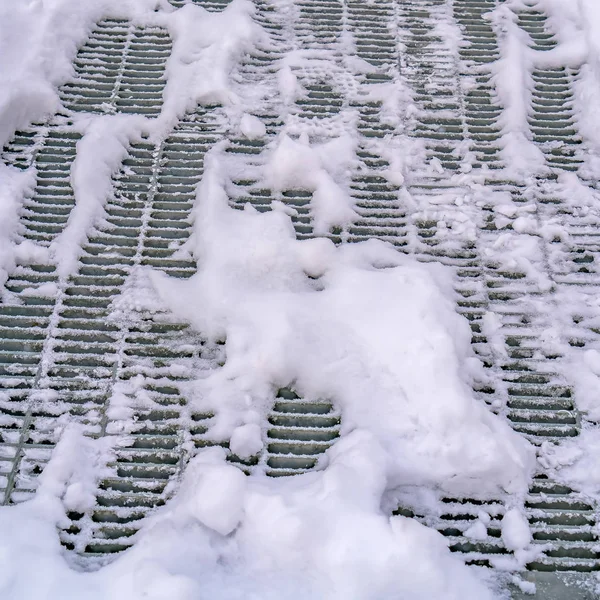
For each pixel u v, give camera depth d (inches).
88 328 75.9
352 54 104.0
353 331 73.7
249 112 95.8
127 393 71.1
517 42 103.9
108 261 81.5
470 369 72.6
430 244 84.0
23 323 76.0
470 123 96.4
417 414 68.3
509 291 79.9
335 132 93.8
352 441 66.0
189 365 73.2
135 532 63.0
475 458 65.3
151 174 89.9
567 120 97.0
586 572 61.7
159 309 77.0
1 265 79.1
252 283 77.8
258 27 105.6
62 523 62.7
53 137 92.7
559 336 76.2
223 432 68.3
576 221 85.7
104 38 105.8
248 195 87.7
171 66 100.3
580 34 105.9
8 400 70.4
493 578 61.1
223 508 60.9
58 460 65.6
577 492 66.1
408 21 109.3
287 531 59.1
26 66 96.2
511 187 89.1
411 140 93.5
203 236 81.7
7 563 58.1
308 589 58.3
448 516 64.9
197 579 58.4
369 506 60.8
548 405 71.8
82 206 84.6
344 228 85.1
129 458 67.2
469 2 112.5
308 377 71.4
